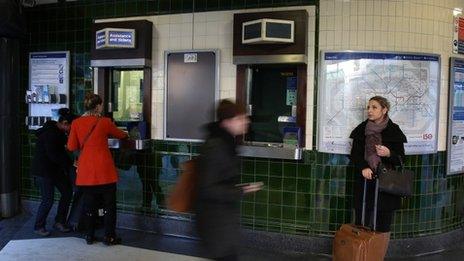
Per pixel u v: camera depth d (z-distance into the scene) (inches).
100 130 176.6
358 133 160.4
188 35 197.9
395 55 173.5
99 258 168.7
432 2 179.0
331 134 176.1
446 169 185.0
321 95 176.2
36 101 226.5
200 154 111.8
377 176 151.3
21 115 234.2
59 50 225.1
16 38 225.3
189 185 113.0
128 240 193.0
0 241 188.4
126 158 210.7
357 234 146.7
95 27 207.6
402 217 178.4
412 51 175.9
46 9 227.5
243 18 180.1
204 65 194.4
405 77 174.7
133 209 209.9
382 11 173.6
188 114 198.1
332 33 175.6
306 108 179.5
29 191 233.5
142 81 210.7
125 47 198.1
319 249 177.8
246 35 176.2
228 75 191.2
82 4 218.8
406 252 177.5
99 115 181.9
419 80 176.1
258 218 186.9
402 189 149.3
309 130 179.3
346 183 175.5
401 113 175.3
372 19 173.5
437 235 183.9
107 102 217.3
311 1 177.3
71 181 205.3
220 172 108.8
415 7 176.1
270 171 184.2
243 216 189.0
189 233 197.5
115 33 197.5
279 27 171.2
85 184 175.8
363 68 173.3
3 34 217.9
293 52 173.8
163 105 203.2
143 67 206.4
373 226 152.8
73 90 222.7
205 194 108.8
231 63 190.5
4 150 224.8
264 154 177.2
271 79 188.2
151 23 202.7
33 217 226.7
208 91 194.1
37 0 222.8
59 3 223.9
